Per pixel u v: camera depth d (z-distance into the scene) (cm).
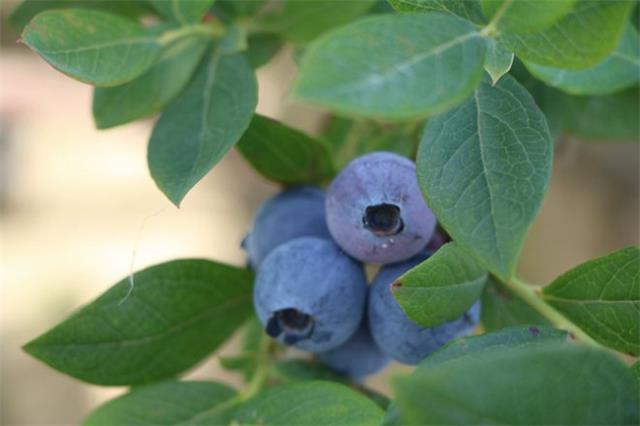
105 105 23
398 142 24
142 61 21
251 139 22
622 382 15
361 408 19
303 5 23
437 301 19
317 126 27
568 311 20
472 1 17
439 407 15
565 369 15
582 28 16
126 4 25
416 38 15
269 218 22
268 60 24
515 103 18
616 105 24
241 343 25
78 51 20
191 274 22
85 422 21
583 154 44
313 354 22
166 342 22
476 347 18
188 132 21
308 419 19
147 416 21
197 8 22
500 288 21
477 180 17
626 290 19
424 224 20
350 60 15
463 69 15
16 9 25
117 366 22
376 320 20
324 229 22
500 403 15
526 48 17
